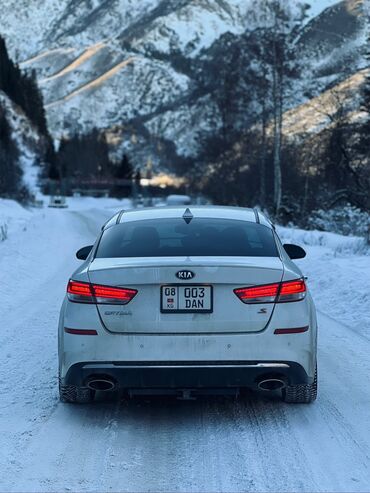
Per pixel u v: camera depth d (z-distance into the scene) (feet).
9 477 13.29
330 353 23.41
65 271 47.19
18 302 34.40
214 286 15.30
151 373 15.20
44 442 15.15
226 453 14.52
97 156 543.80
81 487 12.85
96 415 17.10
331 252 52.80
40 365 21.74
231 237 17.78
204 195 168.66
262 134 134.92
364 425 16.19
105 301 15.38
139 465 13.89
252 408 17.62
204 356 15.08
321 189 121.60
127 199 449.06
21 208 158.71
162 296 15.29
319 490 12.69
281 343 15.24
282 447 14.83
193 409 17.63
